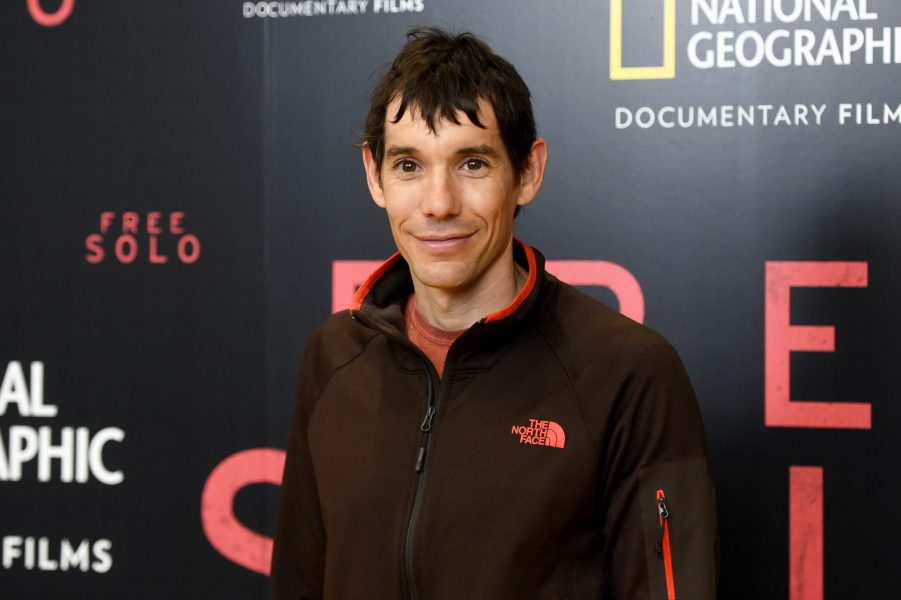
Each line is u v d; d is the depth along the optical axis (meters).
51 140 1.78
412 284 1.18
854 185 1.57
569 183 1.64
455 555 0.99
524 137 1.05
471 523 1.00
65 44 1.78
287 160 1.72
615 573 1.02
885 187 1.56
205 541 1.75
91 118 1.77
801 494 1.58
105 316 1.77
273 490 1.73
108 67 1.77
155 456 1.76
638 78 1.62
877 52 1.56
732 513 1.59
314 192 1.72
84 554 1.78
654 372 1.02
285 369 1.73
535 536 0.98
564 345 1.06
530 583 0.98
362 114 1.70
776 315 1.58
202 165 1.75
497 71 1.03
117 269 1.77
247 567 1.74
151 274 1.76
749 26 1.59
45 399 1.79
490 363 1.06
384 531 1.04
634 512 1.00
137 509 1.77
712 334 1.60
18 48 1.79
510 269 1.09
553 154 1.65
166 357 1.76
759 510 1.59
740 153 1.59
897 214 1.55
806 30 1.58
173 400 1.76
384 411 1.09
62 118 1.78
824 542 1.57
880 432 1.56
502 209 1.03
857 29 1.56
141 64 1.76
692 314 1.61
